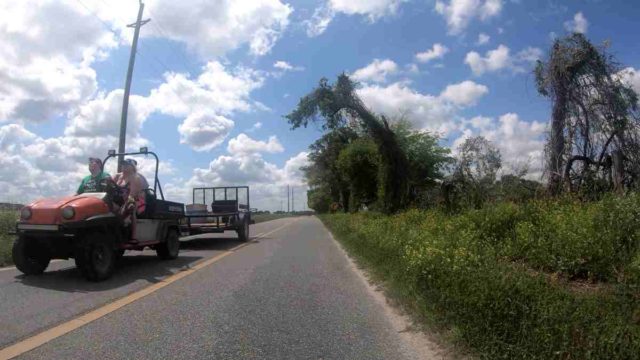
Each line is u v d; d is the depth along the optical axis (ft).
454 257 22.40
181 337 18.17
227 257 42.91
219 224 60.44
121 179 34.01
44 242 28.63
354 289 27.61
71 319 20.33
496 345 14.40
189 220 56.65
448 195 67.87
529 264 25.29
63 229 27.20
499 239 32.55
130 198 32.24
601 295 17.85
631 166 45.06
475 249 25.86
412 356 16.24
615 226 24.70
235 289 27.37
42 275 30.60
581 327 13.70
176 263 38.06
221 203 64.23
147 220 35.06
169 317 21.01
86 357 15.85
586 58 46.75
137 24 71.97
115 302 23.56
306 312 22.20
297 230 94.94
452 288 18.42
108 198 30.50
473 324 15.71
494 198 58.03
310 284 29.14
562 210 33.19
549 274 23.49
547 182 48.91
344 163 125.29
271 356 16.26
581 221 27.20
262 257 43.09
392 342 17.76
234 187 67.97
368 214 90.99
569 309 15.30
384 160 88.79
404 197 87.20
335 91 88.43
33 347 16.72
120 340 17.69
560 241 24.85
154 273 32.71
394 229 44.16
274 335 18.58
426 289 20.94
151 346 17.07
